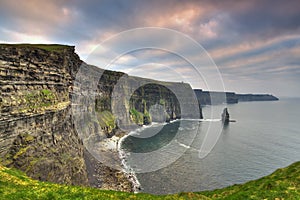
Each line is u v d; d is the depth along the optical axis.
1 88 49.53
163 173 67.75
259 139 126.69
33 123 57.75
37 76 65.62
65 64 85.62
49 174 49.72
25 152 49.12
